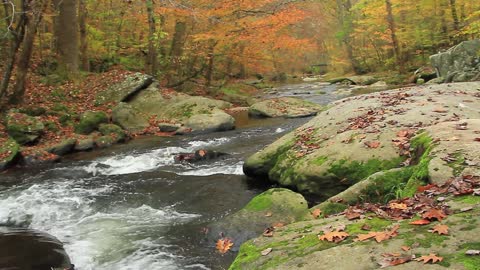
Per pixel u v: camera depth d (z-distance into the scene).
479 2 25.11
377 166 6.60
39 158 11.15
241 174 9.05
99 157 11.56
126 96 16.80
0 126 12.59
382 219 4.23
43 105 14.70
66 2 17.92
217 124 14.55
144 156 11.23
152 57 21.30
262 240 4.38
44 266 5.50
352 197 5.77
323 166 7.12
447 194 4.29
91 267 5.52
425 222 3.74
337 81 33.31
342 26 40.09
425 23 29.20
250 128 14.73
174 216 7.05
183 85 23.12
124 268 5.41
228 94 24.08
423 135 6.46
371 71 38.31
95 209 7.59
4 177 9.98
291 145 8.57
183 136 14.05
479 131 5.94
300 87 31.81
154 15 20.23
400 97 10.48
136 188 8.56
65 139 12.49
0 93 13.35
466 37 27.09
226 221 6.08
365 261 3.35
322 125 9.03
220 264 5.31
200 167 9.88
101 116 14.23
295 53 42.03
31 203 8.05
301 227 4.52
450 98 9.58
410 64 31.28
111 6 24.02
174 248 5.85
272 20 18.41
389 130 7.50
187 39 21.31
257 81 35.00
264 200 6.22
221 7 18.12
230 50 21.59
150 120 15.61
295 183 7.44
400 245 3.44
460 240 3.32
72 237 6.47
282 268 3.60
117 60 23.45
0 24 16.20
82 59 20.20
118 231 6.57
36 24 13.84
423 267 3.05
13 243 6.31
